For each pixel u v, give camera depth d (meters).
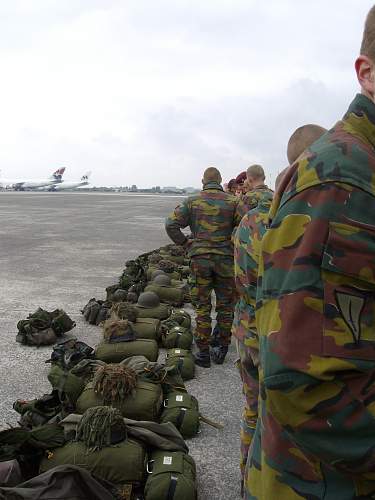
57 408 3.68
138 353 4.98
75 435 3.08
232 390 4.97
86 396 3.70
